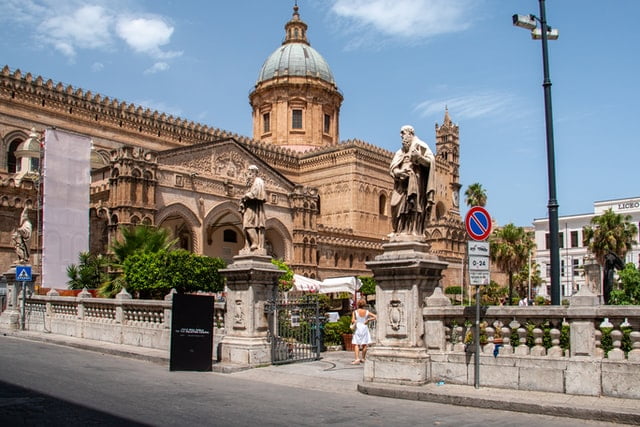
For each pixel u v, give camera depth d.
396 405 12.14
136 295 32.47
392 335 14.11
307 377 16.16
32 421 10.04
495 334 13.31
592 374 11.77
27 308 29.91
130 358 20.02
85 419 10.27
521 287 86.62
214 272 33.47
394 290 14.21
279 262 43.31
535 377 12.42
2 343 23.73
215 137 75.94
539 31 17.83
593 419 10.51
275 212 64.31
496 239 74.50
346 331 26.39
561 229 90.94
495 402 11.59
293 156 86.31
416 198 14.42
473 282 12.93
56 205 45.66
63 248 45.69
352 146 82.00
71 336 25.97
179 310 17.20
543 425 10.22
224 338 18.77
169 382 14.91
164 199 53.16
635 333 11.59
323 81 93.69
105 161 60.56
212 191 57.69
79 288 39.19
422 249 14.41
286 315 21.16
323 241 71.12
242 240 68.50
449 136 102.00
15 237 30.86
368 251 78.12
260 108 93.94
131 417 10.50
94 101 63.44
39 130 58.91
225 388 14.25
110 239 49.12
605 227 61.09
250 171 19.12
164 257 31.92
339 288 43.66
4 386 13.30
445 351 13.84
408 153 14.55
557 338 12.48
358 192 81.94
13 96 57.25
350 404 12.25
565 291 89.31
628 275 30.36
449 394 12.26
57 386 13.48
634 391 11.32
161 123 69.81
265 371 17.17
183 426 9.92
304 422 10.41
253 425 10.09
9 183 46.03
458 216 101.62
